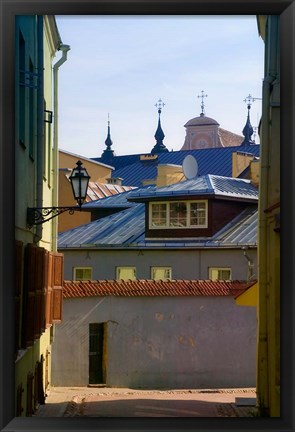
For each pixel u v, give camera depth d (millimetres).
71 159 40156
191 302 23828
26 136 14500
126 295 23547
